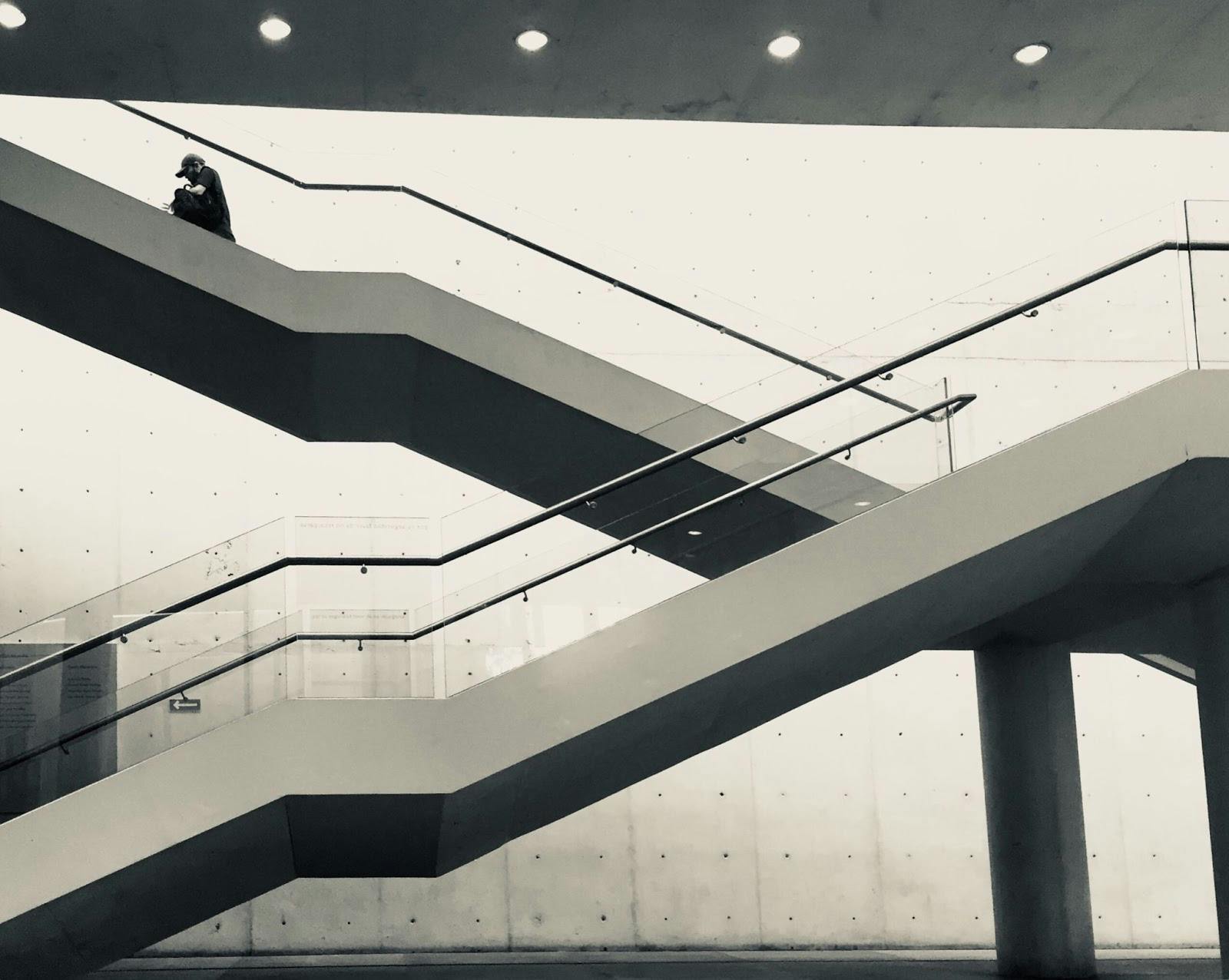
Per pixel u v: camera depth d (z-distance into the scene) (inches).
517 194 557.0
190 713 276.1
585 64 321.4
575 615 282.8
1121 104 350.3
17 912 263.1
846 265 563.5
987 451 291.6
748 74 329.1
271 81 326.0
